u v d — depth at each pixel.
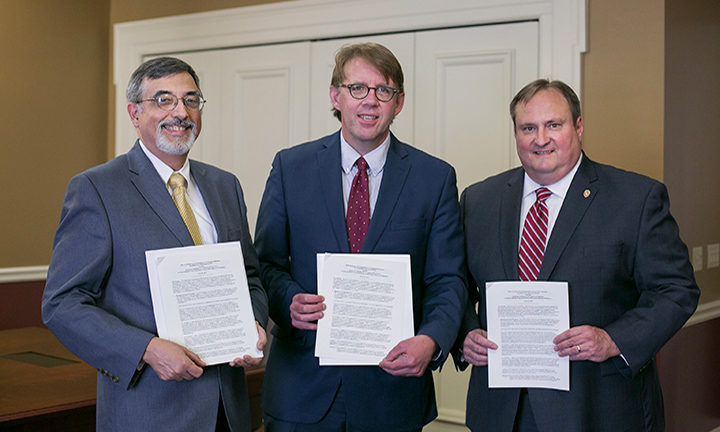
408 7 3.78
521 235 2.02
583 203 1.95
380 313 1.90
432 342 1.87
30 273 4.32
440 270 2.03
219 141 4.43
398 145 2.10
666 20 3.20
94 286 1.76
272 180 2.12
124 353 1.67
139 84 1.85
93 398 2.28
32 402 2.22
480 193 2.17
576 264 1.91
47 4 4.41
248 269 2.02
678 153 3.36
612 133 3.31
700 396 3.74
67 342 1.72
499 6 3.54
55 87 4.47
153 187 1.84
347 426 1.96
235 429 1.85
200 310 1.77
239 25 4.28
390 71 1.95
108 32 4.79
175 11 4.53
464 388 3.68
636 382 1.92
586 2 3.34
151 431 1.74
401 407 1.98
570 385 1.85
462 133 3.71
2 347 3.12
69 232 1.78
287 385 2.01
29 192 4.34
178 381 1.77
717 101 3.85
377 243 1.98
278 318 2.02
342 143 2.06
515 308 1.89
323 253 1.96
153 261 1.75
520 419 1.93
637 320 1.85
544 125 1.92
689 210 3.50
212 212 1.93
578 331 1.82
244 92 4.33
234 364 1.77
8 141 4.22
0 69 4.18
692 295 1.90
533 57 3.51
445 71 3.74
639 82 3.24
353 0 3.92
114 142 4.75
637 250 1.91
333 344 1.88
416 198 2.03
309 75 4.11
